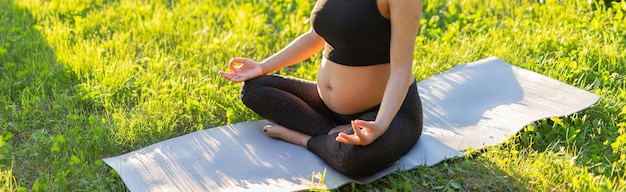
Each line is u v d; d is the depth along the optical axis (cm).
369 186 388
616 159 415
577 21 593
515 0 646
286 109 426
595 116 463
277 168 404
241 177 398
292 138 429
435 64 534
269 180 393
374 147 380
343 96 405
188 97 487
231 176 399
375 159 382
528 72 510
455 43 571
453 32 589
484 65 522
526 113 460
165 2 664
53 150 418
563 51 546
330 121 429
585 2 616
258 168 404
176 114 470
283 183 389
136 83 502
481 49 558
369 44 385
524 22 602
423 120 459
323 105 430
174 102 480
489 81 502
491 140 432
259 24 611
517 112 462
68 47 564
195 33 596
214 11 643
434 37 591
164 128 457
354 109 409
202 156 418
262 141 432
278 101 426
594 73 511
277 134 433
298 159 412
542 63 532
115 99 491
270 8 650
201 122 463
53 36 577
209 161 413
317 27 395
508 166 401
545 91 486
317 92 432
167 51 573
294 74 529
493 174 396
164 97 482
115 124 453
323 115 433
